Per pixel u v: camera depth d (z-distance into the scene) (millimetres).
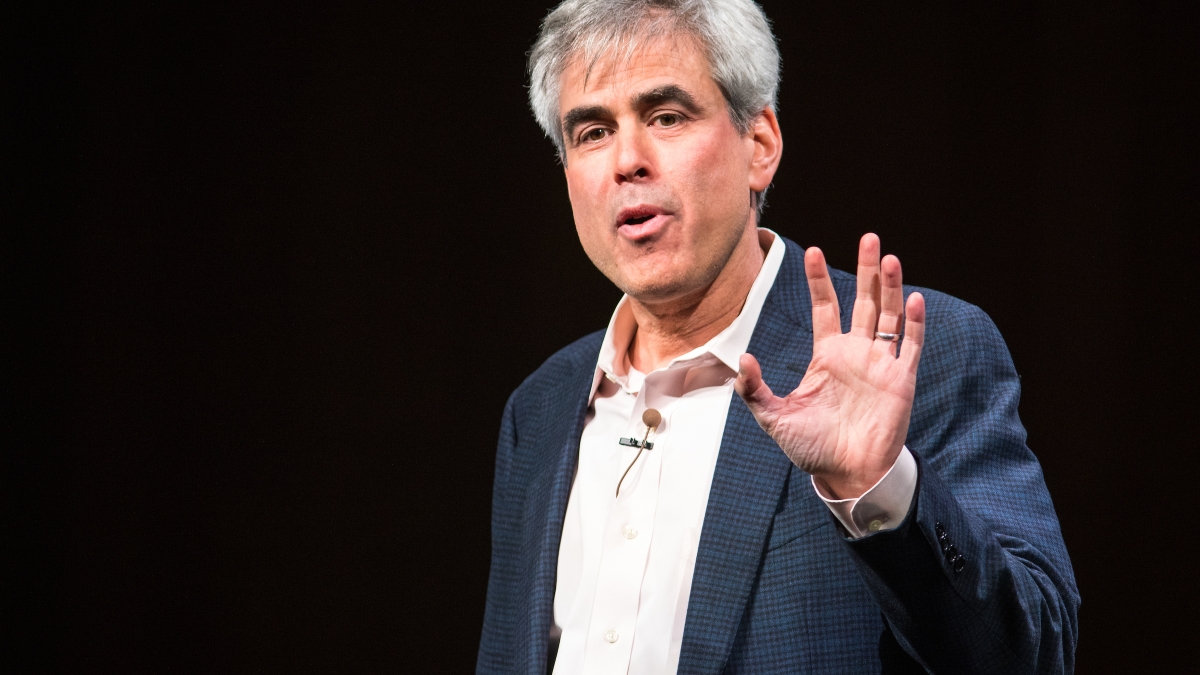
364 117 8547
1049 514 3402
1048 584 3119
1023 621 2941
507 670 4273
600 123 3865
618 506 3879
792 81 7785
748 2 4004
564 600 3941
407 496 8391
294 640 8344
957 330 3635
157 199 8594
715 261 3785
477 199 8438
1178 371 7098
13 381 8523
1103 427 7219
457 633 8273
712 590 3461
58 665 8344
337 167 8547
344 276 8516
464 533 8328
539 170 8406
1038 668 3064
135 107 8602
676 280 3756
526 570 4098
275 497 8445
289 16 8570
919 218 7551
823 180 7707
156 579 8422
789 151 7758
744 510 3541
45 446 8492
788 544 3475
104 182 8602
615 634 3684
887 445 2934
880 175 7633
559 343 8344
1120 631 7148
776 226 7727
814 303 3111
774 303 3965
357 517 8414
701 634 3412
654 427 3953
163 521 8453
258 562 8414
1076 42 7316
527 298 8383
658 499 3811
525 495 4434
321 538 8414
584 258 8359
